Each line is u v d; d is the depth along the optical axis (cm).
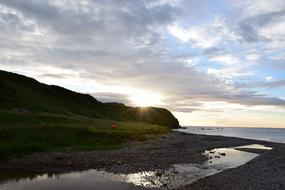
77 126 5100
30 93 10356
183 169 3000
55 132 4381
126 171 2773
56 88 14200
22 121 5056
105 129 5750
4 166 2908
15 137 3819
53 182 2325
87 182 2336
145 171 2798
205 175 2720
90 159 3291
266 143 6994
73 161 3156
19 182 2317
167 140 6675
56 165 2989
